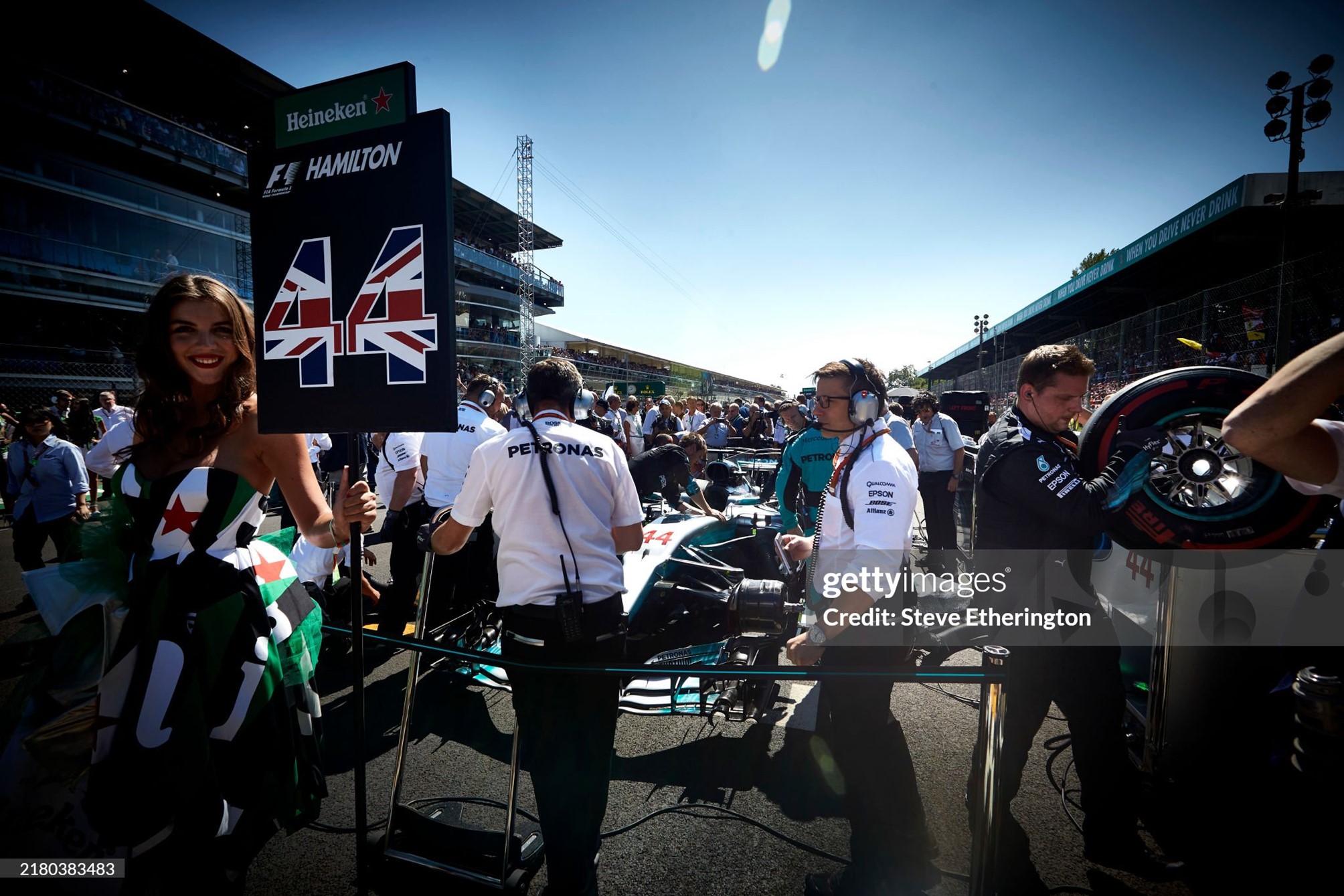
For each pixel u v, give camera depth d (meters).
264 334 1.66
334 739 2.94
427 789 2.56
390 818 2.10
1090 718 1.94
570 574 1.80
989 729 1.62
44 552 6.76
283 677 1.64
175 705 1.45
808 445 3.29
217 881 1.46
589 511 1.88
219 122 26.78
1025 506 1.90
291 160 1.64
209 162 21.47
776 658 2.87
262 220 1.67
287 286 1.64
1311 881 1.58
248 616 1.57
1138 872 1.97
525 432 1.91
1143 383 1.97
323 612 3.73
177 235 21.28
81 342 18.81
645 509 5.29
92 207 18.92
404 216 1.52
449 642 3.43
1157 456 1.90
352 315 1.58
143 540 1.55
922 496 5.91
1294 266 8.21
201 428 1.58
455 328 1.50
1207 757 2.29
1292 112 9.13
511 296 45.75
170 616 1.50
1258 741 2.16
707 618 3.48
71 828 1.44
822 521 1.90
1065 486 1.80
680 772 2.70
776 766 2.74
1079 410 1.97
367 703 3.26
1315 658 1.92
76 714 1.50
